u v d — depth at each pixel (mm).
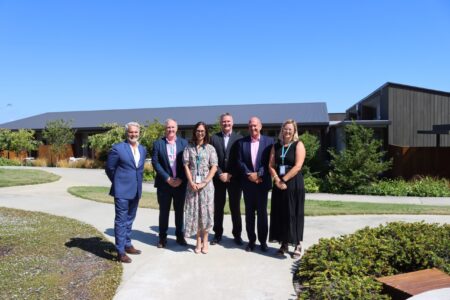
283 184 5898
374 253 5285
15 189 13398
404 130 21219
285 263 5801
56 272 5328
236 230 6750
